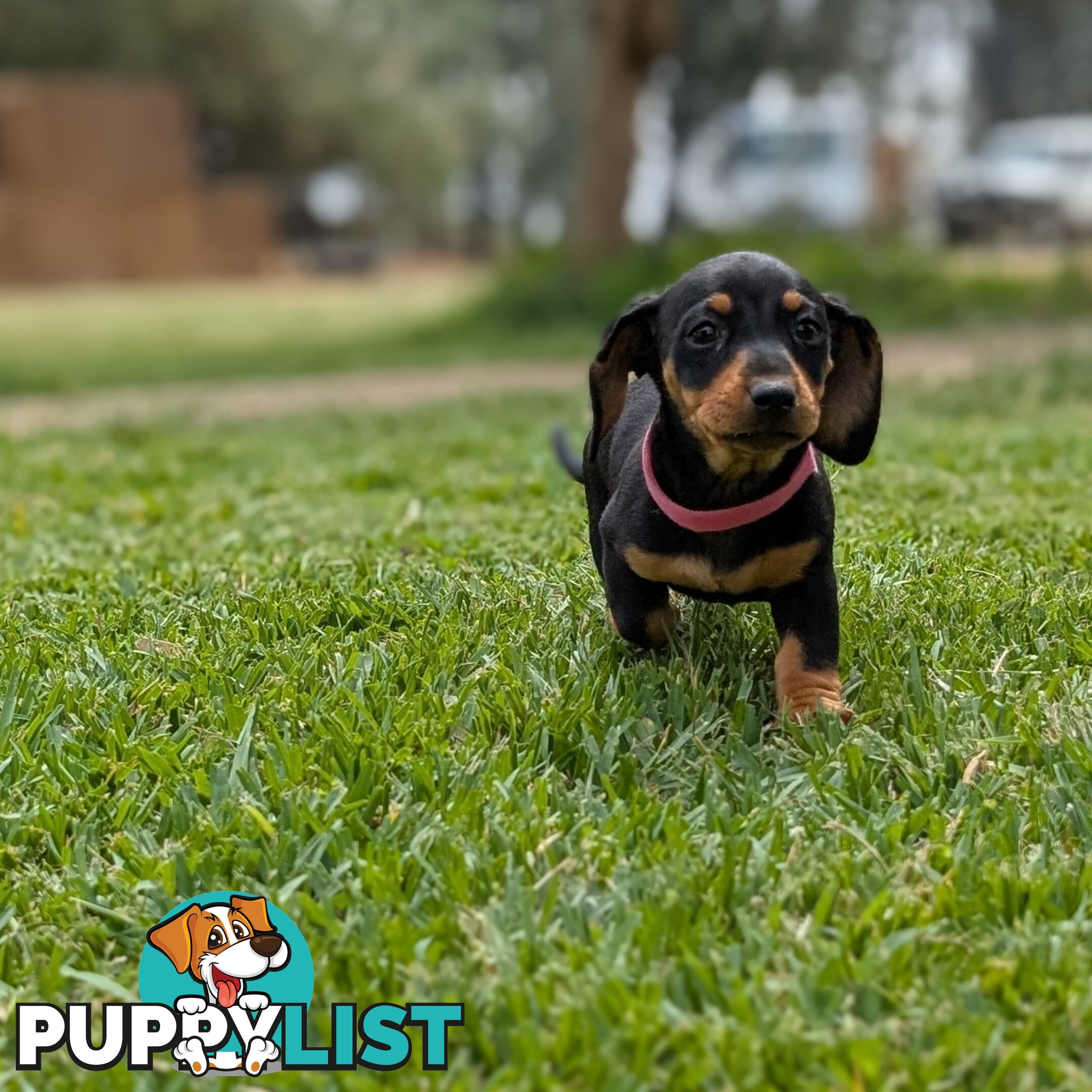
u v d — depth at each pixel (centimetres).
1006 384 157
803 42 484
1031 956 41
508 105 766
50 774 55
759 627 68
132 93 519
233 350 272
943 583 73
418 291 462
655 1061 38
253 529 96
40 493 115
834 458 59
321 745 56
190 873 48
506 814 50
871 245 292
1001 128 721
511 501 103
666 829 48
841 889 45
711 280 56
